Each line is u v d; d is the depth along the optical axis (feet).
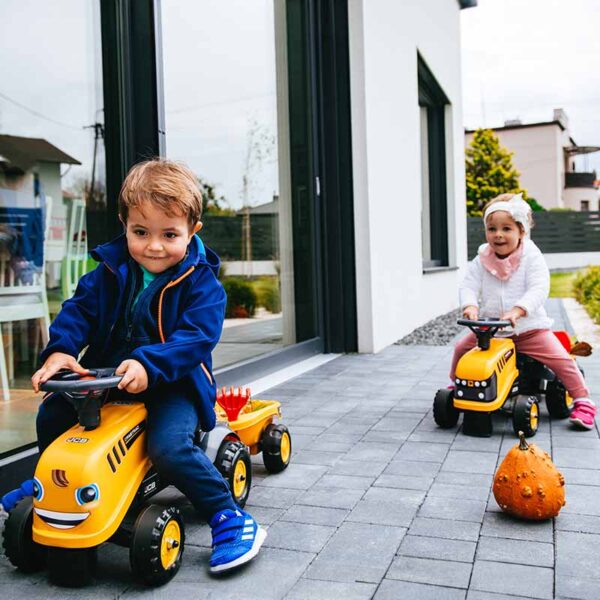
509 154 104.12
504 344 11.01
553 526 7.10
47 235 10.06
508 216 11.34
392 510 7.63
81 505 5.58
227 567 6.09
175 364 6.13
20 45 9.68
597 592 5.69
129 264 6.66
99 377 5.97
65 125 10.32
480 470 8.95
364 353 19.30
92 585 6.02
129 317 6.62
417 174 25.54
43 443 6.57
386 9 21.31
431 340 22.20
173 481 6.23
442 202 35.32
